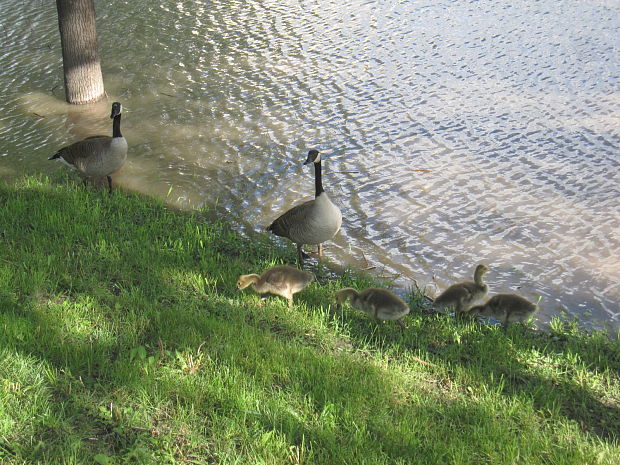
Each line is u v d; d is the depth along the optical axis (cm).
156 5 2452
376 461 591
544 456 634
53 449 582
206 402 670
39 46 2050
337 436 631
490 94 1734
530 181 1343
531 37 2086
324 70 1909
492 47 2027
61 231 1070
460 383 762
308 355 772
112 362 730
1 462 559
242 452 602
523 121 1589
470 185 1334
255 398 670
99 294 880
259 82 1836
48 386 664
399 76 1861
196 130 1576
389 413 684
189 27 2241
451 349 830
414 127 1584
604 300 1002
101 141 1237
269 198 1299
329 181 1357
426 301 994
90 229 1075
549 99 1692
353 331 874
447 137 1532
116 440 604
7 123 1595
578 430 682
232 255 1097
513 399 718
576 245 1138
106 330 786
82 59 1662
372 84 1816
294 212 1035
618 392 763
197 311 861
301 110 1680
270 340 794
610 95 1695
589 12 2277
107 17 2314
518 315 895
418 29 2202
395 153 1467
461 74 1856
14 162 1410
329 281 1020
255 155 1466
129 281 939
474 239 1162
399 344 828
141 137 1541
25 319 767
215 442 612
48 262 932
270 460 589
